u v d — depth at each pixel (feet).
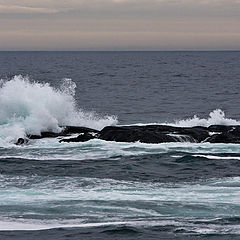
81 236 144.46
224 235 143.95
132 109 458.91
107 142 260.42
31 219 157.48
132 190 184.44
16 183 193.67
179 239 141.69
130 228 148.87
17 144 268.82
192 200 172.45
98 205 168.14
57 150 250.98
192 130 270.26
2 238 143.13
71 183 193.57
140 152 244.01
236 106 486.79
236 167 218.18
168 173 210.59
